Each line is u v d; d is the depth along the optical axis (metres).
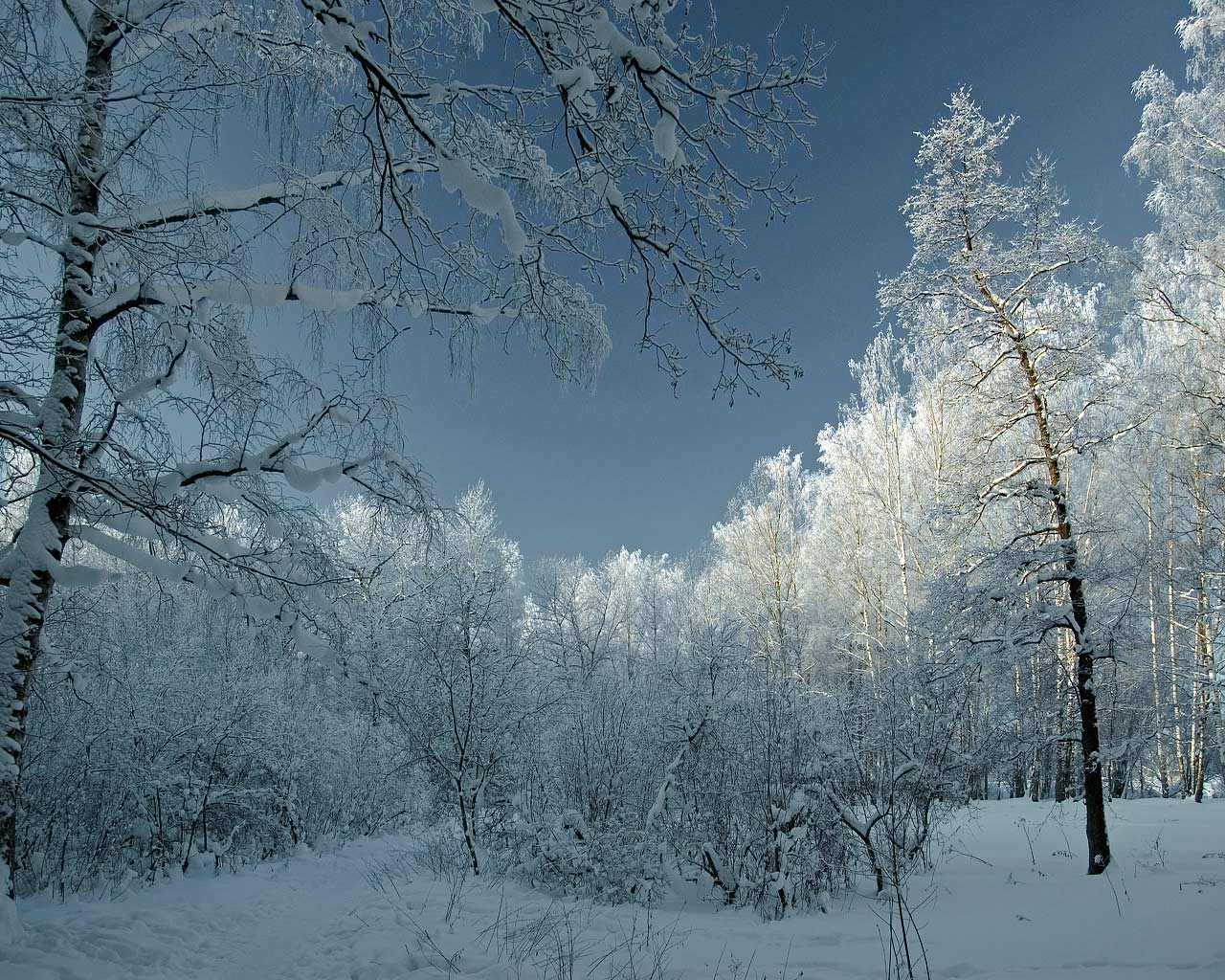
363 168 6.22
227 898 8.26
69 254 6.04
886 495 25.42
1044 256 12.77
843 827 9.70
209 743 11.24
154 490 6.22
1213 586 16.94
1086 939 6.76
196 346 6.84
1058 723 12.86
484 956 5.89
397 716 10.88
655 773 11.01
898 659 13.21
